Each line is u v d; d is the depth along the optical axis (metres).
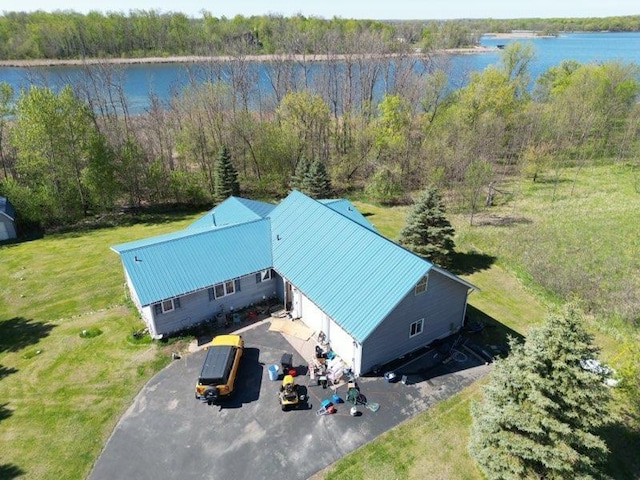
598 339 22.50
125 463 15.95
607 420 13.73
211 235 25.14
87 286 29.00
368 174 51.44
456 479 15.29
